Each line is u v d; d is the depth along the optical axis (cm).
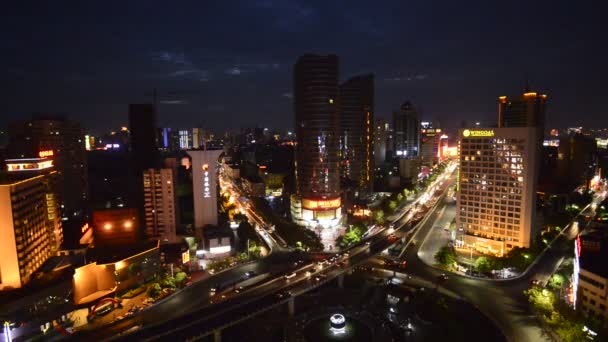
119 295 19362
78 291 17788
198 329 15462
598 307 15188
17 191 18975
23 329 15850
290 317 18488
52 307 17312
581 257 16600
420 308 18350
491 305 17925
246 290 19438
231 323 15925
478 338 15875
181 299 18988
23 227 19412
